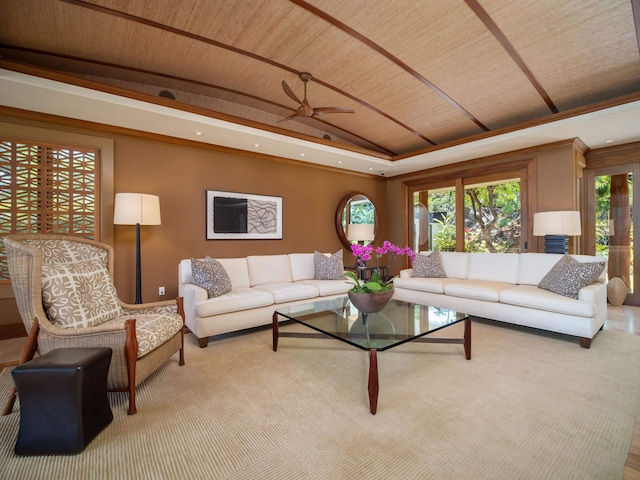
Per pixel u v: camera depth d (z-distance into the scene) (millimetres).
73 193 3533
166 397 2055
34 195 3361
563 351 2814
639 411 1851
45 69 2686
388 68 3496
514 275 3869
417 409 1895
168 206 4098
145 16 2693
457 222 5625
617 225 4668
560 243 4156
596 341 3070
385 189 6879
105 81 3709
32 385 1501
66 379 1499
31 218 3354
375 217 6434
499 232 5090
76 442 1512
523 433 1654
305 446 1569
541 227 3975
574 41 2877
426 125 4949
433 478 1353
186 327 3346
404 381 2260
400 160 5590
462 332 3371
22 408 1514
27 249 1915
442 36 2947
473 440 1602
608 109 3424
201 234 4367
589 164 4871
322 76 3695
